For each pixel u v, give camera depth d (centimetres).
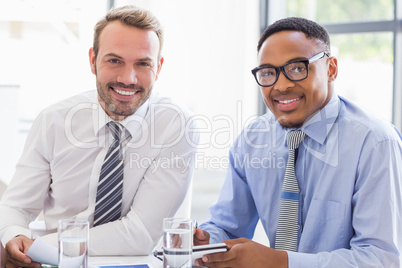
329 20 473
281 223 177
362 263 152
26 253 146
